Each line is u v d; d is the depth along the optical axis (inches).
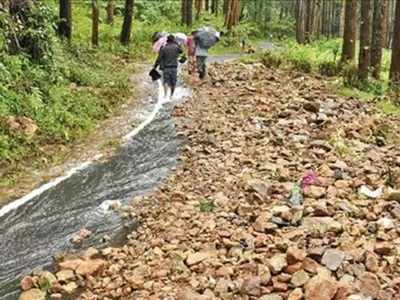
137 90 668.7
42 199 351.9
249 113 551.5
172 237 284.5
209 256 257.1
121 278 249.6
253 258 249.4
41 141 442.3
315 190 322.3
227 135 473.4
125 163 420.5
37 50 581.0
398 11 697.0
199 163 407.2
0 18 542.9
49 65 583.2
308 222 276.4
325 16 2274.9
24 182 376.5
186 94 652.7
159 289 234.7
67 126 482.6
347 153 408.2
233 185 354.3
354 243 255.1
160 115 555.8
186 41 762.8
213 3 2070.6
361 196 324.5
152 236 294.2
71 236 303.3
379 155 409.7
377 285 216.1
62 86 569.0
